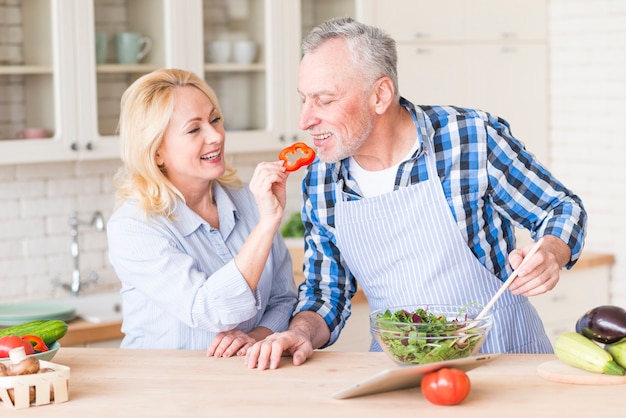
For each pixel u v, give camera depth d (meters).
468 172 2.83
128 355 2.65
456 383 2.12
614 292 5.59
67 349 2.72
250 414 2.12
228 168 3.14
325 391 2.27
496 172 2.83
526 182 2.85
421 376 2.20
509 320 2.93
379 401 2.19
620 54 5.55
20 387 2.18
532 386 2.27
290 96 4.98
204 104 2.89
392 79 2.76
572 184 5.82
